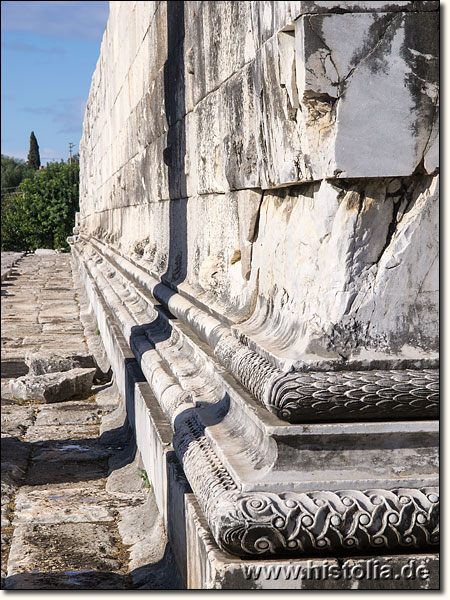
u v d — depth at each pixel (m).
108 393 8.39
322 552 2.84
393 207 3.07
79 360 8.97
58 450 6.49
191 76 6.27
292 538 2.79
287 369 2.98
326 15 2.93
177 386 4.93
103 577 4.07
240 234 4.38
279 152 3.40
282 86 3.30
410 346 3.03
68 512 5.00
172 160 7.42
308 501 2.83
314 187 3.20
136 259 9.91
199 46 5.85
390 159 2.97
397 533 2.82
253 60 3.87
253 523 2.78
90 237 22.67
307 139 3.01
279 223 3.72
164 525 4.39
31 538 4.62
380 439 2.95
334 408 2.90
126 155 12.60
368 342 3.03
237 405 3.59
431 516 2.83
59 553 4.39
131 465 5.90
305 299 3.22
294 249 3.43
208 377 4.52
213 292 5.15
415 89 2.97
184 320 5.75
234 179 4.42
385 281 3.04
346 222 3.03
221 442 3.41
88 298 16.02
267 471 2.92
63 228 46.12
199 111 5.88
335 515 2.81
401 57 2.96
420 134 2.98
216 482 3.07
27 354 9.18
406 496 2.86
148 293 8.44
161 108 8.23
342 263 3.04
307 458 2.93
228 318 4.35
